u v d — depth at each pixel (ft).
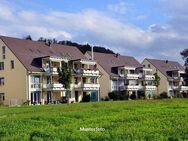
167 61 458.50
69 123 71.61
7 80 282.36
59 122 74.02
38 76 281.74
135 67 390.21
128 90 369.30
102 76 356.38
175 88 436.35
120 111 103.65
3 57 285.02
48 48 313.94
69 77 267.18
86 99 309.63
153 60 440.45
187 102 150.61
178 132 50.70
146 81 397.80
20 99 274.16
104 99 332.19
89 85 323.16
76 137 47.70
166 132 51.08
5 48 284.41
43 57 286.05
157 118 74.02
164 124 61.82
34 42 309.63
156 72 405.39
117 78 361.71
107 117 81.05
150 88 394.93
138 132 51.21
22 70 274.77
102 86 356.18
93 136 48.21
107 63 368.68
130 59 409.08
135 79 381.81
